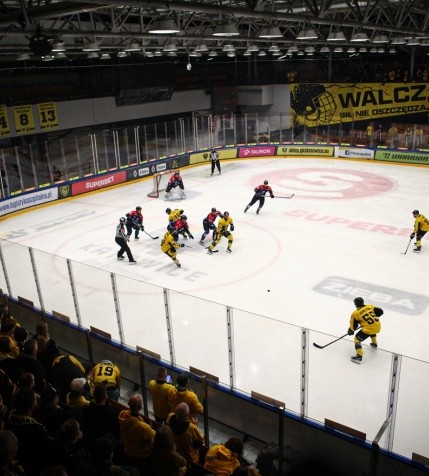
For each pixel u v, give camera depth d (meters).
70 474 4.56
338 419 6.62
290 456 6.87
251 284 12.35
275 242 15.43
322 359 7.13
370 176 24.47
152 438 4.88
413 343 9.45
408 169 25.89
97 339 8.93
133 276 13.05
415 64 28.75
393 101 29.69
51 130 24.61
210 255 14.45
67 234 17.09
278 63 33.06
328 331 9.95
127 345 8.64
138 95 28.17
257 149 30.62
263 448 6.54
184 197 21.48
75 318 9.69
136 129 25.69
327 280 12.47
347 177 24.41
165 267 13.65
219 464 4.86
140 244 15.68
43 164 24.62
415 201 19.69
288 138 30.48
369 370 7.02
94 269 8.98
